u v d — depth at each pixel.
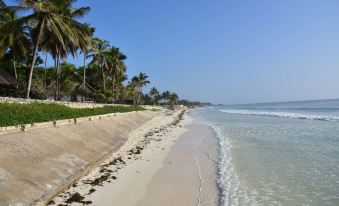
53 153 12.73
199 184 12.29
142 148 19.70
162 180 12.70
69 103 29.83
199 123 44.03
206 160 16.73
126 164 15.02
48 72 47.00
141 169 14.25
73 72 50.75
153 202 10.23
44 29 29.77
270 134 27.98
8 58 39.81
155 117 53.69
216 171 14.32
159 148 20.20
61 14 32.03
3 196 8.22
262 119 51.53
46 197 9.17
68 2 32.28
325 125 36.81
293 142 22.81
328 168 14.70
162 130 31.98
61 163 12.05
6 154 10.77
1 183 8.77
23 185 9.20
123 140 21.31
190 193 11.20
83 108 31.98
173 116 63.16
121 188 11.34
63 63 50.62
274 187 11.86
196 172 14.10
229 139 25.00
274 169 14.58
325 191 11.38
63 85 46.44
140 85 95.69
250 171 14.27
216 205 10.08
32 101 24.77
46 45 33.09
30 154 11.63
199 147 21.11
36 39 29.59
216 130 32.72
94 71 63.72
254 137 25.97
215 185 12.18
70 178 11.09
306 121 44.28
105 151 16.23
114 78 65.94
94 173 12.91
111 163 14.93
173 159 16.84
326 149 19.72
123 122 30.59
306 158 16.98
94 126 21.39
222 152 19.03
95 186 11.25
